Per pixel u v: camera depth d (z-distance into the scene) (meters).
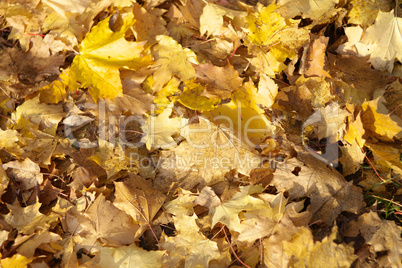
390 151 1.21
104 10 1.25
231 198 1.20
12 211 1.19
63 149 1.22
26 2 1.25
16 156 1.21
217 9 1.25
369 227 1.17
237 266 1.17
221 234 1.20
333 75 1.26
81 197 1.21
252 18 1.25
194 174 1.22
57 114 1.24
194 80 1.24
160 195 1.21
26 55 1.25
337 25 1.28
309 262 1.14
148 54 1.24
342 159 1.23
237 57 1.27
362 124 1.22
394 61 1.27
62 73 1.25
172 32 1.27
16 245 1.17
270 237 1.16
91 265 1.16
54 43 1.24
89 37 1.23
